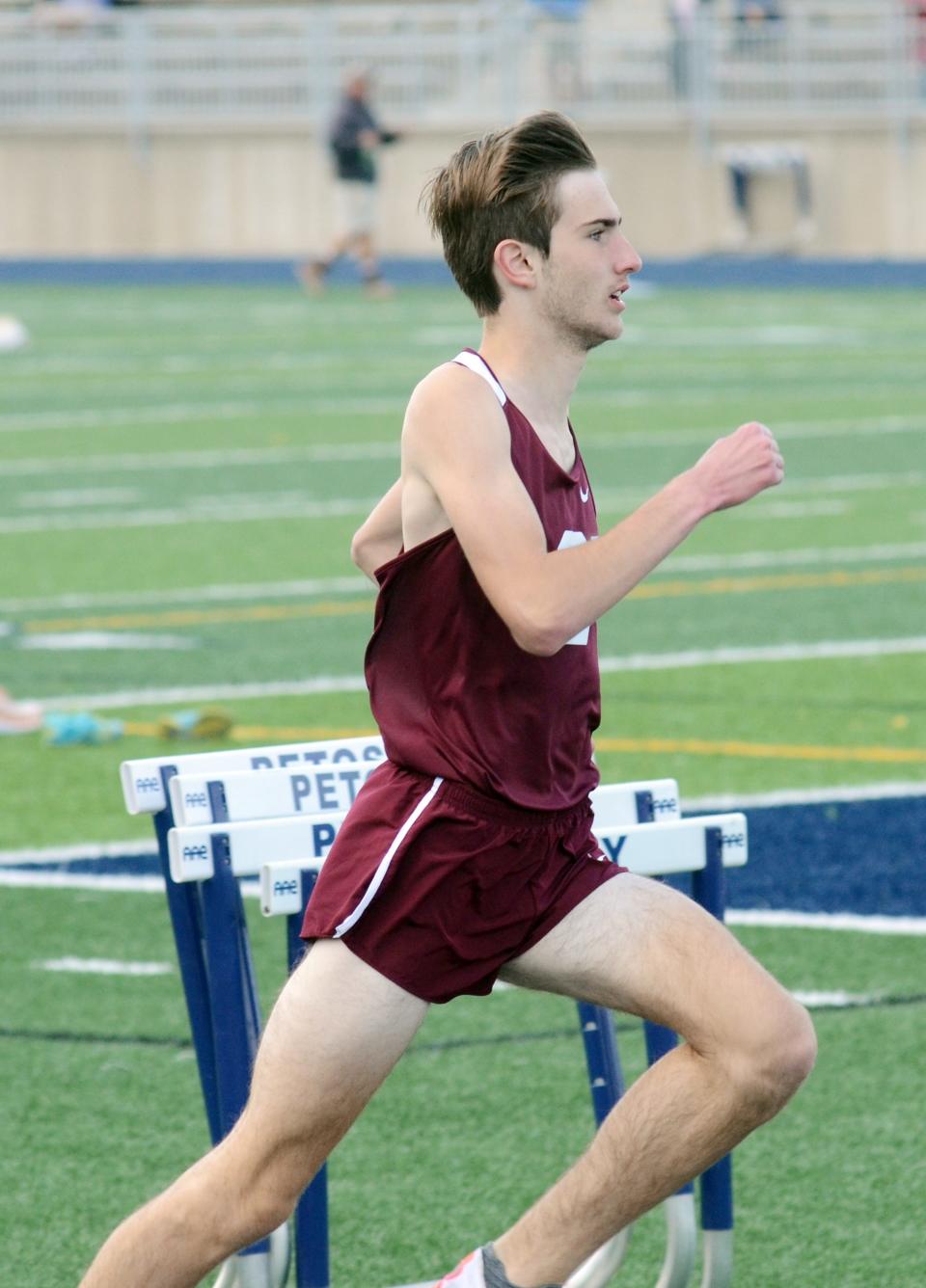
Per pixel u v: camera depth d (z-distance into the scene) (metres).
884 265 90.31
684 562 37.00
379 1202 13.90
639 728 25.69
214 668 29.03
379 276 90.75
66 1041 16.62
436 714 10.20
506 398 10.15
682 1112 10.07
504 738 10.15
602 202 10.20
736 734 25.36
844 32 93.94
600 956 10.27
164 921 19.30
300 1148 10.18
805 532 39.62
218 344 72.56
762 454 10.05
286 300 88.06
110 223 101.31
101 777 23.78
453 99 97.25
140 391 61.31
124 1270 10.21
